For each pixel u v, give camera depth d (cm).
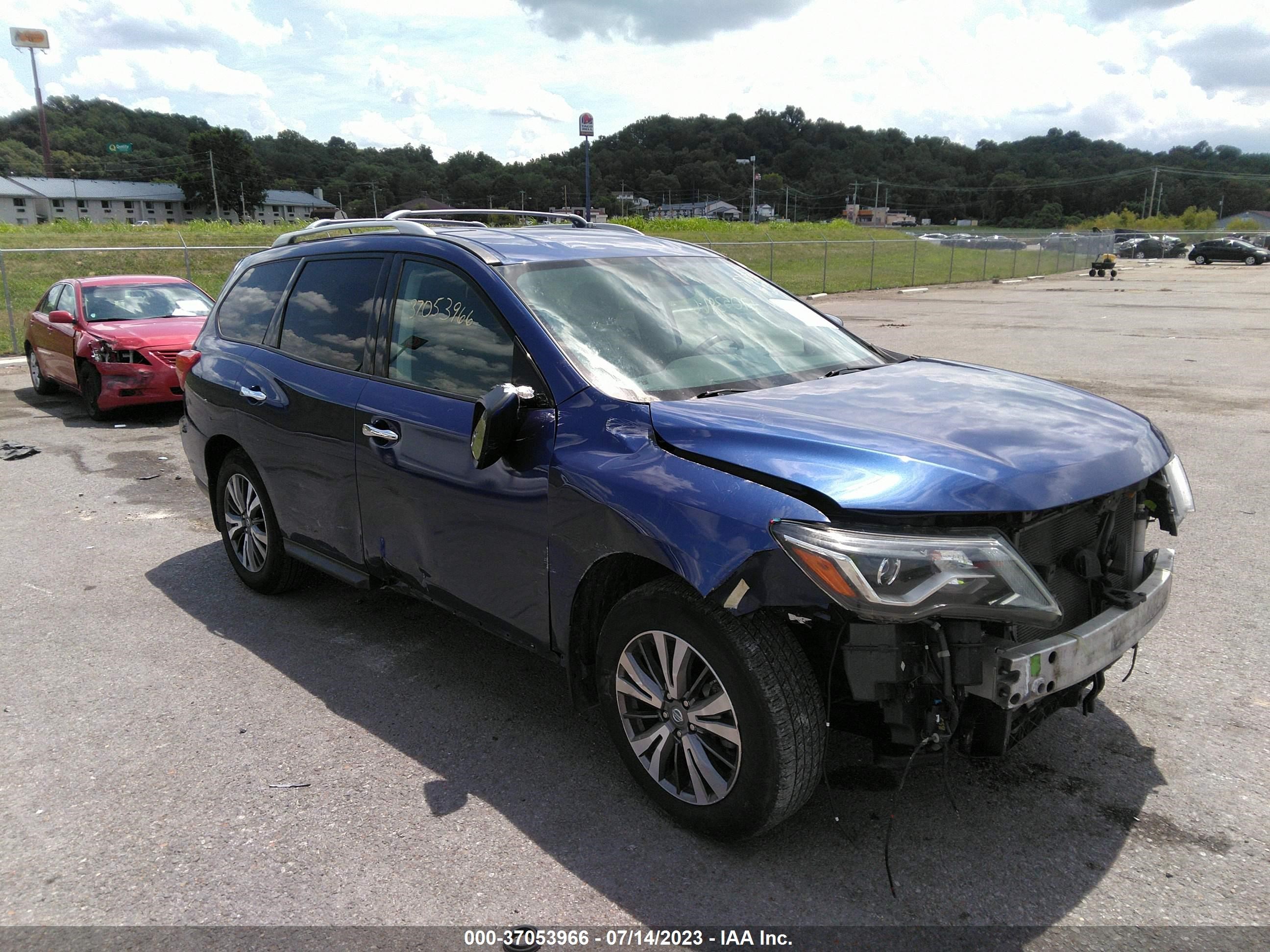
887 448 247
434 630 440
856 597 221
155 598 487
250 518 474
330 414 383
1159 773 306
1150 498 298
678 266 387
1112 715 345
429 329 352
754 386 319
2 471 784
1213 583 474
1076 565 271
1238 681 368
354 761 324
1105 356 1338
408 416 345
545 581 301
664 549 255
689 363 325
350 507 383
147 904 252
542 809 293
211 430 476
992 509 232
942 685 239
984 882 255
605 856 269
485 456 291
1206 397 997
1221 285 3356
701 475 256
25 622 458
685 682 269
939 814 286
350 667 400
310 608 470
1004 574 228
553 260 351
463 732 344
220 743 338
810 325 390
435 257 359
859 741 328
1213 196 16675
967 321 1969
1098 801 292
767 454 253
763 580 236
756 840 275
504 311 323
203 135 13525
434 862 268
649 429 278
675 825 283
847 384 321
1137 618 268
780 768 248
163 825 288
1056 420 283
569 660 302
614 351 317
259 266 480
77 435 931
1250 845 268
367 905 250
